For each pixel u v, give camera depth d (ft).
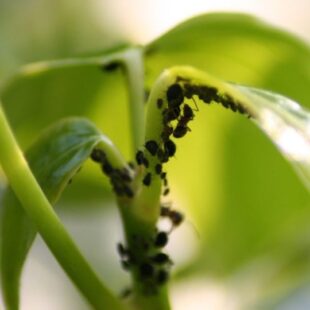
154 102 0.45
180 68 0.45
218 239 0.68
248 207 0.66
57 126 0.48
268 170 0.63
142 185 0.47
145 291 0.48
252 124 0.61
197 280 0.78
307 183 0.40
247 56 0.57
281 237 0.72
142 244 0.47
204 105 0.60
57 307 0.95
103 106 0.62
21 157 0.43
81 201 0.69
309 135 0.41
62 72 0.61
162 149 0.45
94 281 0.44
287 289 0.82
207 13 0.56
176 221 0.54
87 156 0.46
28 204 0.43
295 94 0.58
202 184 0.65
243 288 0.80
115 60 0.57
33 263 0.94
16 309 0.45
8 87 0.62
